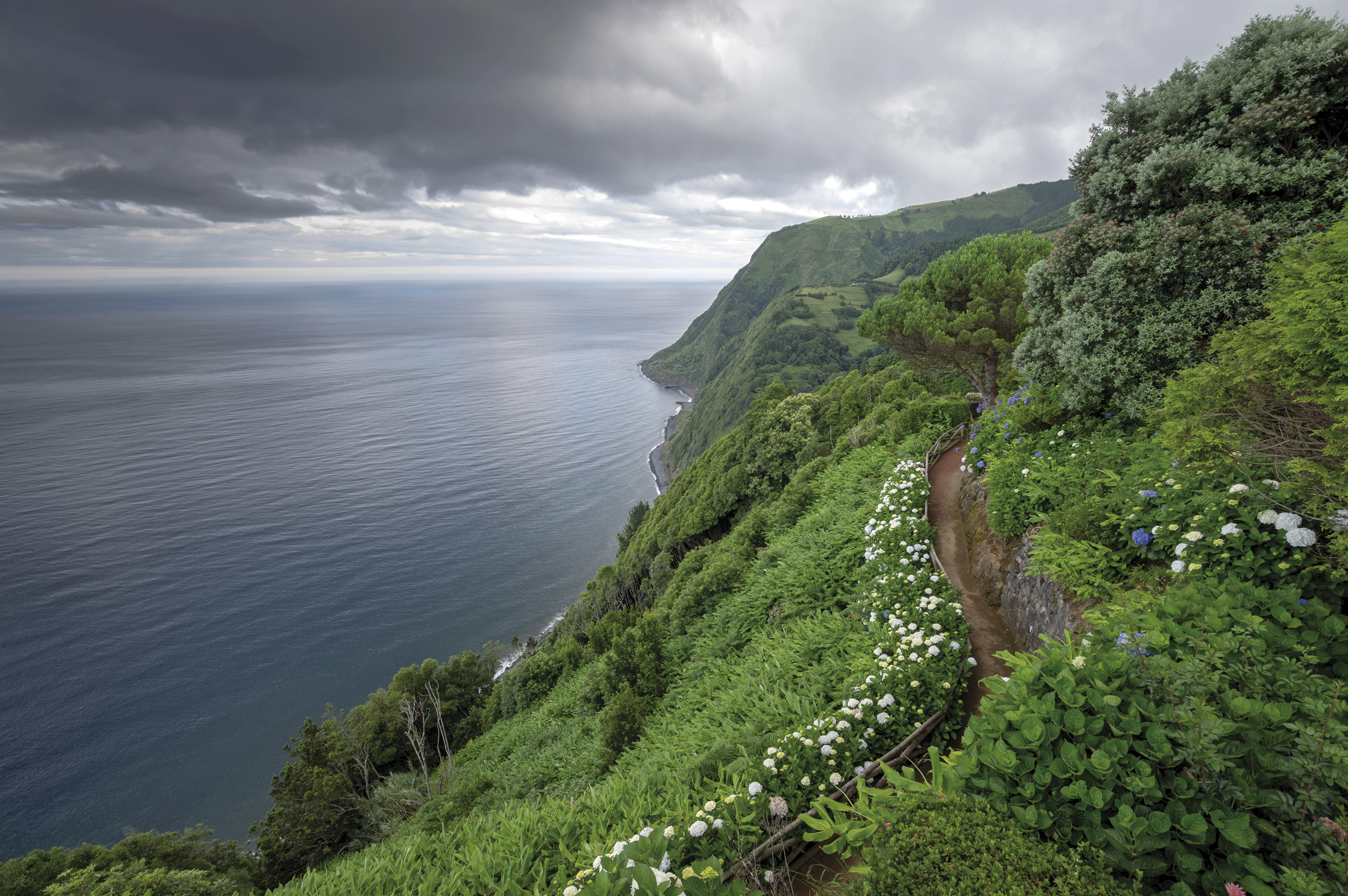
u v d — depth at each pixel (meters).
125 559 121.44
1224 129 9.06
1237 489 5.53
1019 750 4.00
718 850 5.33
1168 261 8.80
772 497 38.97
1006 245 20.47
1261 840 3.21
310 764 28.12
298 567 117.44
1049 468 10.03
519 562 118.56
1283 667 3.98
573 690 25.98
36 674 85.88
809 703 8.65
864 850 4.10
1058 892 3.19
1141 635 4.51
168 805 64.25
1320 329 5.01
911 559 11.33
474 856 7.38
